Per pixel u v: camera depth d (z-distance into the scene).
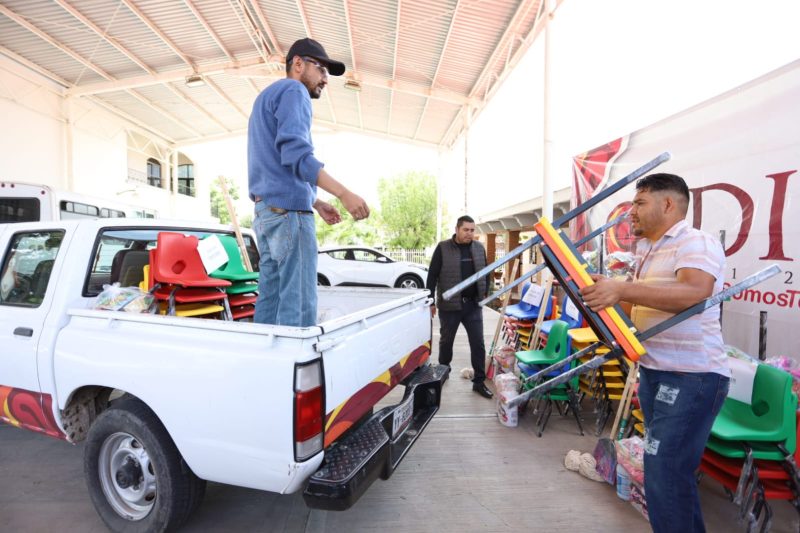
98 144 16.08
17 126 12.46
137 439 2.09
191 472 2.10
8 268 2.82
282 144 1.92
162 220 3.10
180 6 10.74
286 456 1.68
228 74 13.95
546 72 6.72
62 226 2.67
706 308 1.73
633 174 2.02
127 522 2.22
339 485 1.68
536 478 2.90
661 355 1.89
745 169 3.10
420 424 2.62
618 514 2.51
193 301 2.84
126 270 2.90
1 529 2.35
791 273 2.83
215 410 1.80
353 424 2.15
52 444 3.35
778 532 2.39
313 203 2.27
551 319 5.12
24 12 10.26
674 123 3.72
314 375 1.71
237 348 1.80
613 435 3.12
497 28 10.09
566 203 8.12
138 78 13.85
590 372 3.93
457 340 7.34
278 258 2.05
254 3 10.77
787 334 2.86
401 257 27.03
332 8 10.37
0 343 2.56
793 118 2.80
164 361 1.94
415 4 9.55
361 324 2.16
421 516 2.49
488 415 4.00
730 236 3.22
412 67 12.98
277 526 2.40
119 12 10.67
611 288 1.76
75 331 2.30
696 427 1.82
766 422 2.33
